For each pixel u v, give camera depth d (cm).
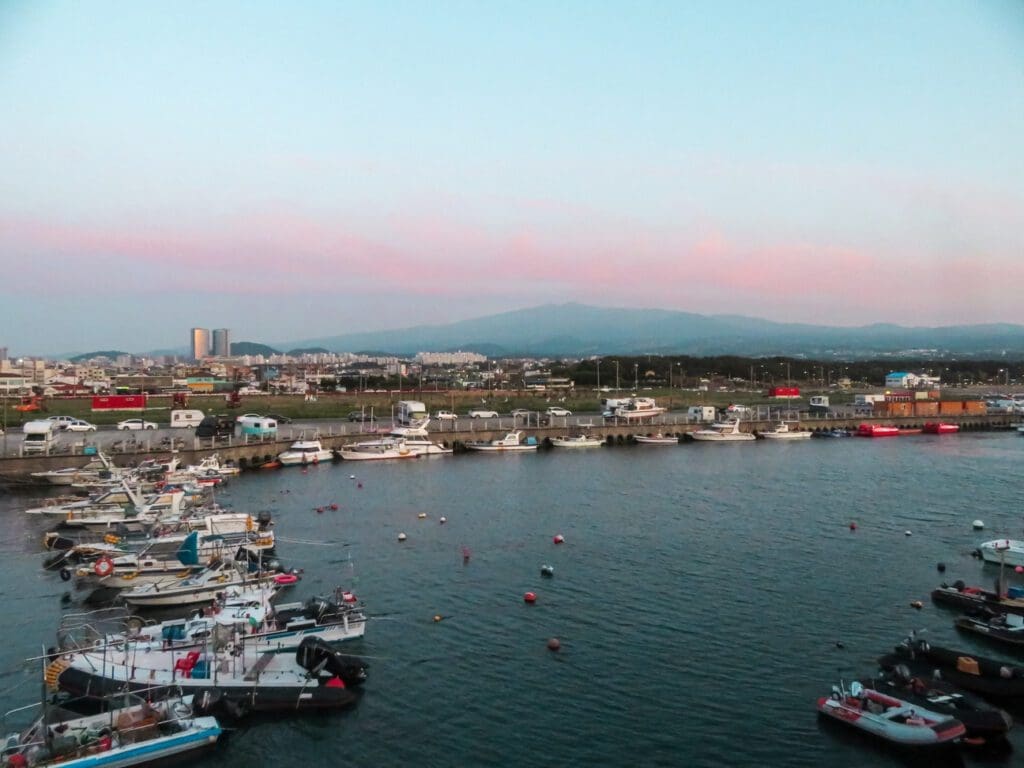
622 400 17888
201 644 4572
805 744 3825
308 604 5159
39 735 3709
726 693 4322
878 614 5456
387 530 7881
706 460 13175
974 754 3747
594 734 3925
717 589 5972
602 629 5200
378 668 4644
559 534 7688
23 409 17212
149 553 6253
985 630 5012
